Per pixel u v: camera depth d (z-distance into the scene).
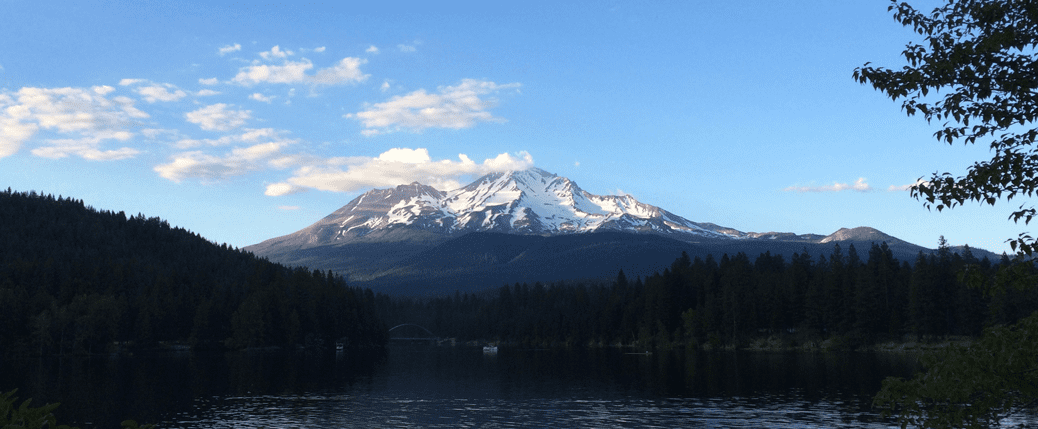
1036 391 15.95
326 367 145.38
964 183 17.03
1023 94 16.45
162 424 68.19
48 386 102.62
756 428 62.94
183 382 109.44
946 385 16.92
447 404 81.94
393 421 69.44
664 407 76.81
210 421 69.75
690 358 155.38
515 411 75.69
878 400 18.33
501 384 105.31
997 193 16.81
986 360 16.44
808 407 74.31
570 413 73.69
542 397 87.88
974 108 16.59
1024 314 131.75
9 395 13.50
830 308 169.25
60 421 70.06
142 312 199.75
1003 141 16.77
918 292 156.50
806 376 106.00
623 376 115.19
